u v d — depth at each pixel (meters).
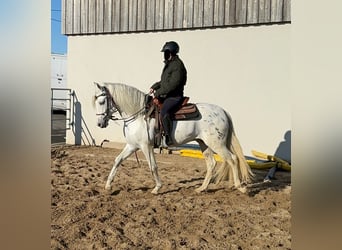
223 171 5.45
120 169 6.95
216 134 5.11
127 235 3.85
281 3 7.73
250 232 4.00
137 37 9.33
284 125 7.85
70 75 10.04
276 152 7.92
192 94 8.70
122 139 9.45
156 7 9.05
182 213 4.52
